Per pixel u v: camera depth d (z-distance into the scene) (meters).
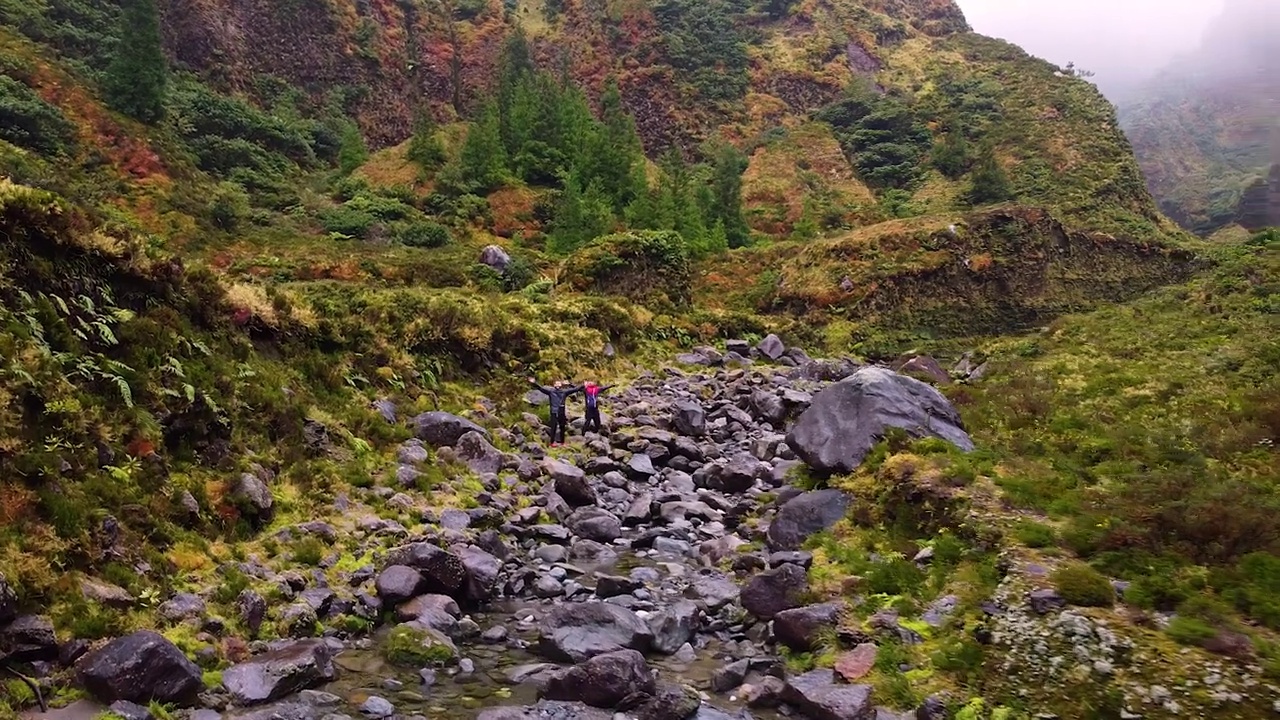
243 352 12.84
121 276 10.99
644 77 89.69
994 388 19.25
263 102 70.00
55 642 6.32
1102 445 12.52
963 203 71.12
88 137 42.53
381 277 34.12
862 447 12.01
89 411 8.68
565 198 51.19
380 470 12.54
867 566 9.11
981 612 7.54
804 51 96.75
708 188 67.12
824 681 7.21
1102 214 68.50
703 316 35.88
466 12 95.44
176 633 7.12
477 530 11.28
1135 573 7.46
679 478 15.63
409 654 7.66
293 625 7.96
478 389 19.17
